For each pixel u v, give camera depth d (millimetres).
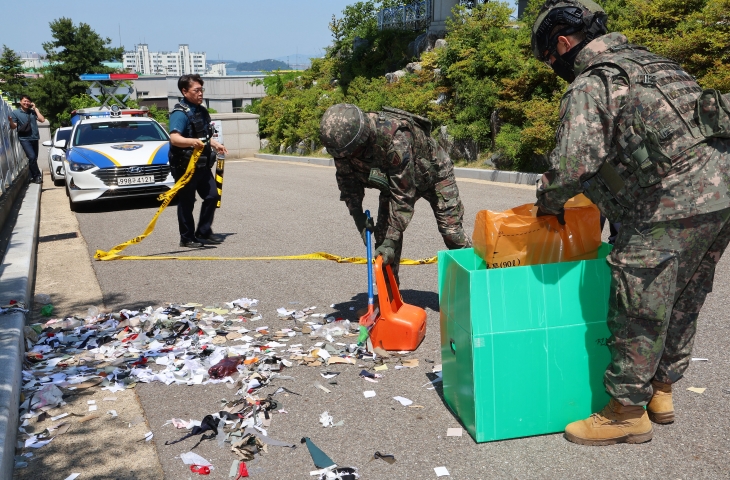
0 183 9750
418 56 20031
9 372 3309
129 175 10547
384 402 3361
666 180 2426
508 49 13867
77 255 7258
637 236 2520
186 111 7254
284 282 5773
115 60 66625
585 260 2850
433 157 4297
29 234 7273
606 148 2506
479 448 2869
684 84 2441
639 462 2688
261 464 2797
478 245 3186
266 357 3938
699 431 2916
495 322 2799
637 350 2602
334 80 23703
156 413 3309
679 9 11250
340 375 3715
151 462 2840
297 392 3506
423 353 3998
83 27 64438
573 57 2705
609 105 2461
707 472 2598
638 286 2516
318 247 7270
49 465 2830
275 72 29688
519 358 2842
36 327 4477
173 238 8141
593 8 2674
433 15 19547
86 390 3586
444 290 3162
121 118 12430
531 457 2773
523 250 3021
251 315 4863
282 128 22484
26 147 14445
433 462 2768
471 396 2891
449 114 15070
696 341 3959
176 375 3730
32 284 5945
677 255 2465
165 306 5109
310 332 4426
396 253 4328
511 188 11180
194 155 7160
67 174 10625
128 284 5906
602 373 2930
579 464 2697
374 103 17516
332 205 10344
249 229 8555
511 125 12945
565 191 2604
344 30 25672
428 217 8781
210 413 3297
